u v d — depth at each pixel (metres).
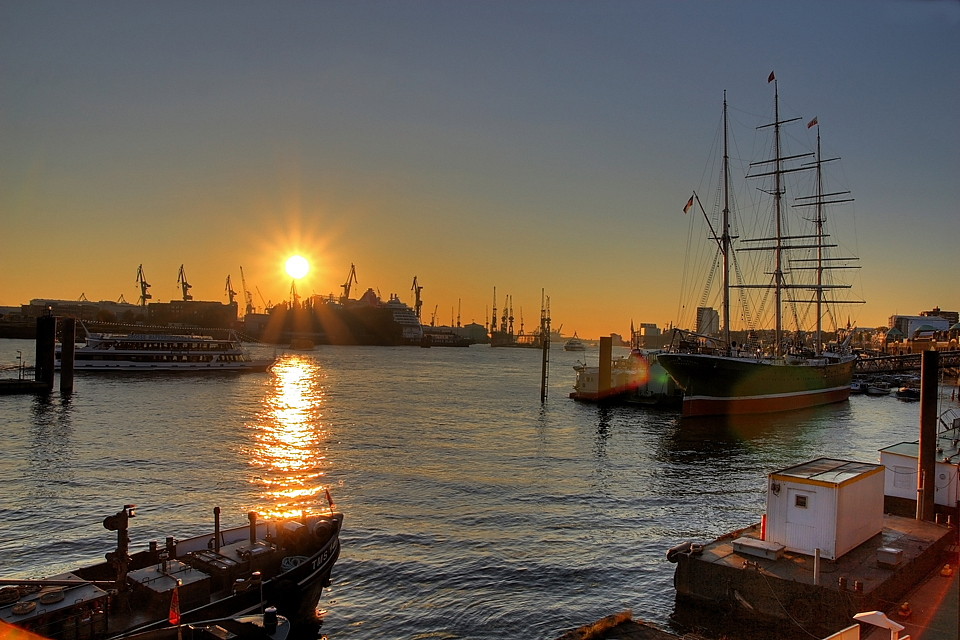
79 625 20.48
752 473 58.62
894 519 32.03
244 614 24.09
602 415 98.25
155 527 39.00
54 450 61.53
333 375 173.75
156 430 74.56
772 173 120.88
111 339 148.62
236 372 164.38
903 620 22.59
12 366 153.88
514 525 40.66
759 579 24.59
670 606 28.73
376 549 35.78
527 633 26.69
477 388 144.00
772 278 123.44
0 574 31.84
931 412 32.25
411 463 59.41
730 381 92.31
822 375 115.38
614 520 42.34
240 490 48.09
